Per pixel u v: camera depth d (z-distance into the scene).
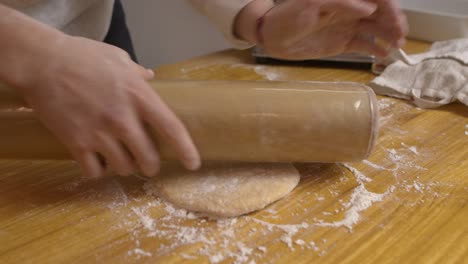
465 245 0.54
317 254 0.53
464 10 1.42
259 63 1.19
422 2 1.49
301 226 0.58
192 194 0.62
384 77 1.02
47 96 0.53
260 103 0.60
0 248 0.55
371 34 0.84
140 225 0.59
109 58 0.56
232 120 0.60
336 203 0.63
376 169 0.71
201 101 0.60
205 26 1.80
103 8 1.02
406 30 0.82
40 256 0.54
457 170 0.70
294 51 0.86
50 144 0.61
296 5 0.76
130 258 0.53
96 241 0.56
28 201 0.64
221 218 0.60
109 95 0.53
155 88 0.61
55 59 0.53
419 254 0.52
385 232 0.56
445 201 0.62
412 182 0.67
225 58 1.23
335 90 0.63
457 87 0.92
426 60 1.01
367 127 0.61
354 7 0.74
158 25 1.86
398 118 0.88
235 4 0.87
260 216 0.60
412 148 0.77
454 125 0.85
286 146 0.62
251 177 0.66
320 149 0.63
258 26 0.85
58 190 0.66
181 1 1.76
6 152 0.62
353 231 0.57
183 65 1.18
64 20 0.93
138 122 0.55
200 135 0.60
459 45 1.10
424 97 0.94
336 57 1.15
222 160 0.66
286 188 0.64
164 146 0.60
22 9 0.85
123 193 0.66
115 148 0.56
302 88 0.63
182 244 0.55
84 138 0.54
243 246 0.55
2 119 0.59
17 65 0.53
